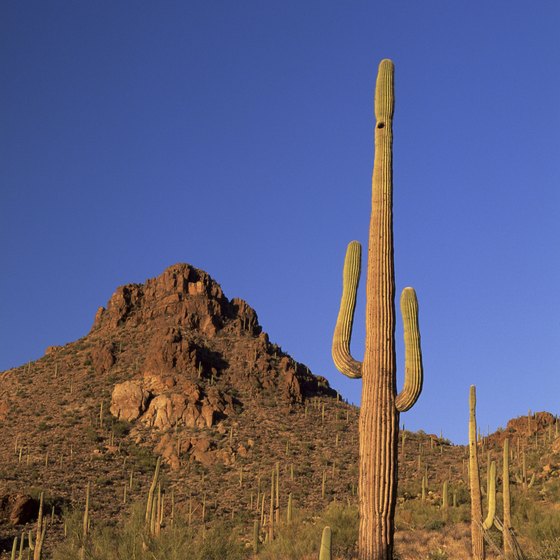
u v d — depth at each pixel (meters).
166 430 87.31
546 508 37.09
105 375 101.44
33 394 97.94
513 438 70.75
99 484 71.44
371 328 11.77
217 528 26.38
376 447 11.26
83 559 24.73
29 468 73.56
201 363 100.75
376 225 12.23
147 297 123.00
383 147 12.63
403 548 30.05
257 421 92.38
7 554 47.34
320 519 34.88
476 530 21.36
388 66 13.02
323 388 111.12
